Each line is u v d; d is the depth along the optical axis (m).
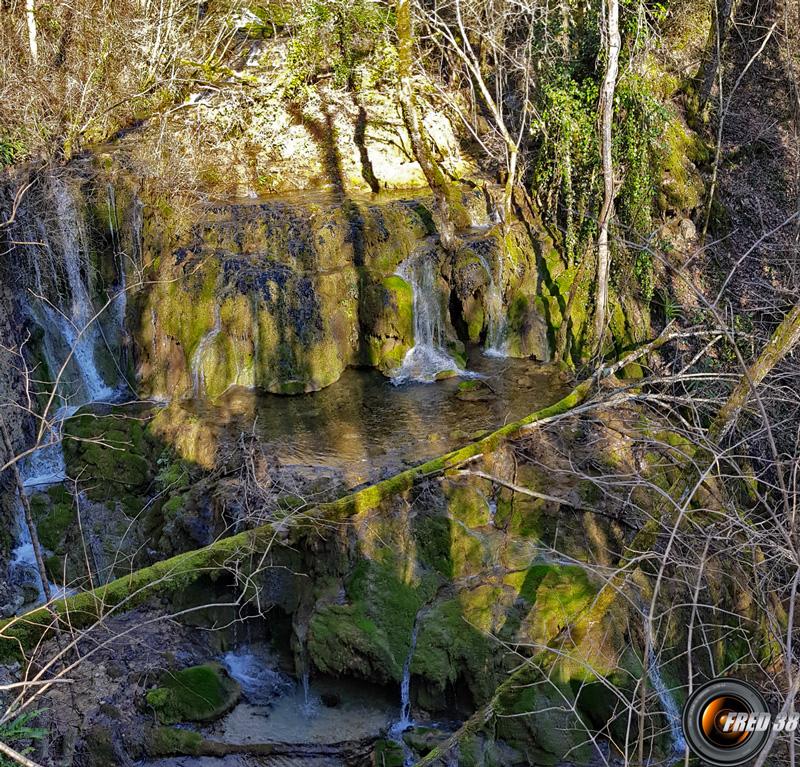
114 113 14.75
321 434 11.05
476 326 13.33
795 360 11.47
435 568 9.32
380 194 14.45
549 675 8.27
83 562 10.38
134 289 12.37
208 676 8.72
